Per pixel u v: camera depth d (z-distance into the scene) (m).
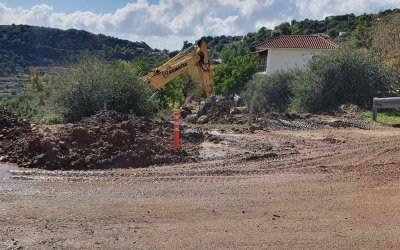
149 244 6.01
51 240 6.06
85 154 11.70
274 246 6.05
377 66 30.00
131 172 10.68
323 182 9.81
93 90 23.55
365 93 29.11
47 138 11.88
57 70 24.94
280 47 51.78
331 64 29.16
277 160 12.49
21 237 6.14
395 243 6.23
